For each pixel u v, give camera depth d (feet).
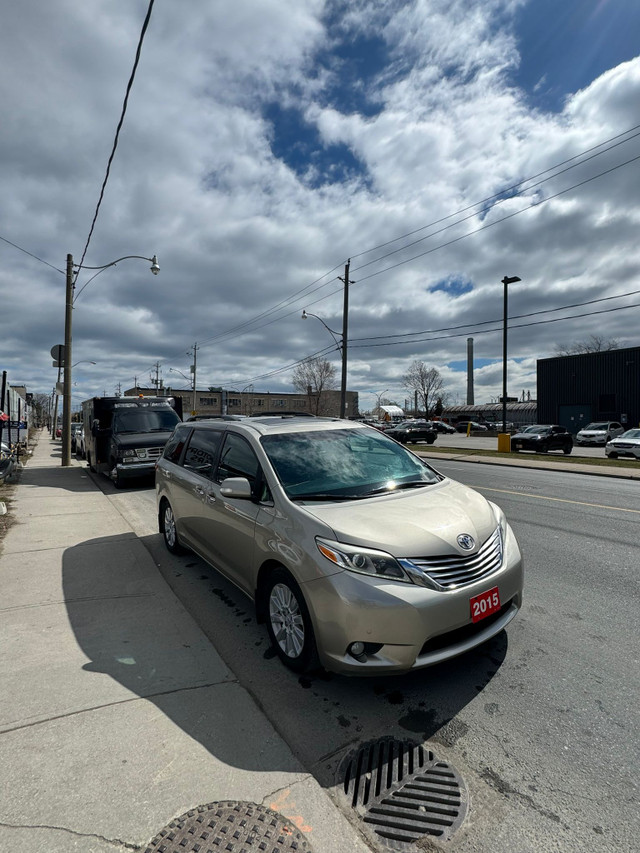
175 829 6.54
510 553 11.16
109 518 26.18
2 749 8.06
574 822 6.75
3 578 16.52
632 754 8.14
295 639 10.61
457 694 9.91
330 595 9.43
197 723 8.84
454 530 10.32
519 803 7.11
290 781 7.49
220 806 6.97
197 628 12.81
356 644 9.23
